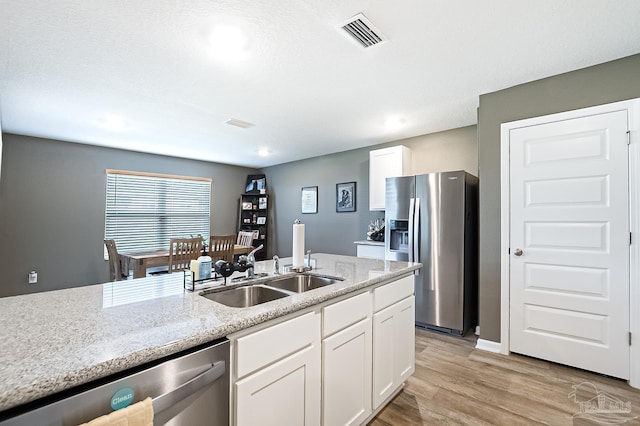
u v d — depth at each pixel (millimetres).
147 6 1568
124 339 843
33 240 3953
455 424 1688
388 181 3594
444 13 1646
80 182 4320
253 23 1725
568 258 2301
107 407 713
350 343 1525
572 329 2285
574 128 2281
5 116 3184
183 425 854
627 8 1600
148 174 4941
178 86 2523
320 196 5312
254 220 6102
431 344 2824
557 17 1679
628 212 2078
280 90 2627
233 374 1004
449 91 2664
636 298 2043
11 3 1529
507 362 2426
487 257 2682
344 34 1833
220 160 5703
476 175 3547
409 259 3301
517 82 2492
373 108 3061
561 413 1776
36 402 639
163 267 4574
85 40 1870
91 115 3184
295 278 1891
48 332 892
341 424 1459
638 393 1966
